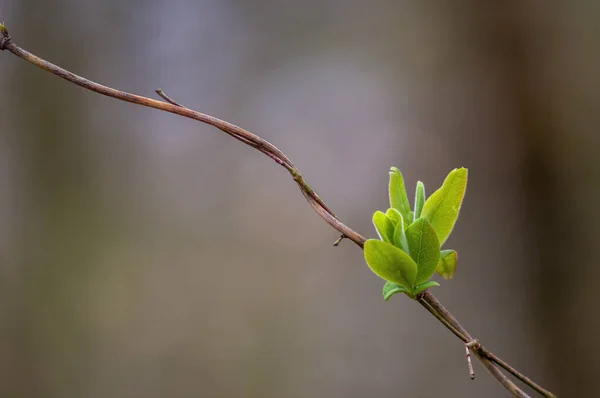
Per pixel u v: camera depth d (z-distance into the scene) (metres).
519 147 1.14
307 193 0.57
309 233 1.13
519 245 1.13
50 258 1.12
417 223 0.56
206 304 1.12
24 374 1.08
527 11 1.12
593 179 1.10
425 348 1.09
